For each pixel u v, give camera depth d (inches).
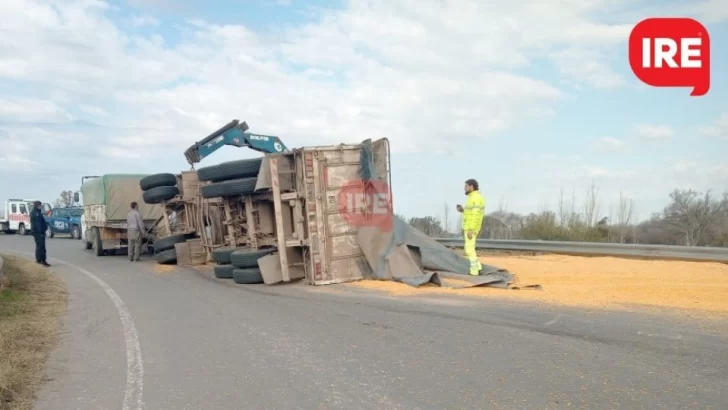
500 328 311.6
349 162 524.1
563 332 297.7
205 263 749.9
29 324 359.6
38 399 228.5
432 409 203.0
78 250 1071.6
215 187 602.2
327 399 217.9
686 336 281.4
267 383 239.6
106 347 309.0
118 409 215.8
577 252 622.8
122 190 933.2
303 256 525.3
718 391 210.5
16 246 1187.9
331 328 332.2
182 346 305.4
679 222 770.8
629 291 396.8
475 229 485.4
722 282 420.2
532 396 211.3
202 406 216.2
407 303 397.1
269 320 362.6
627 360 248.2
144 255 942.4
